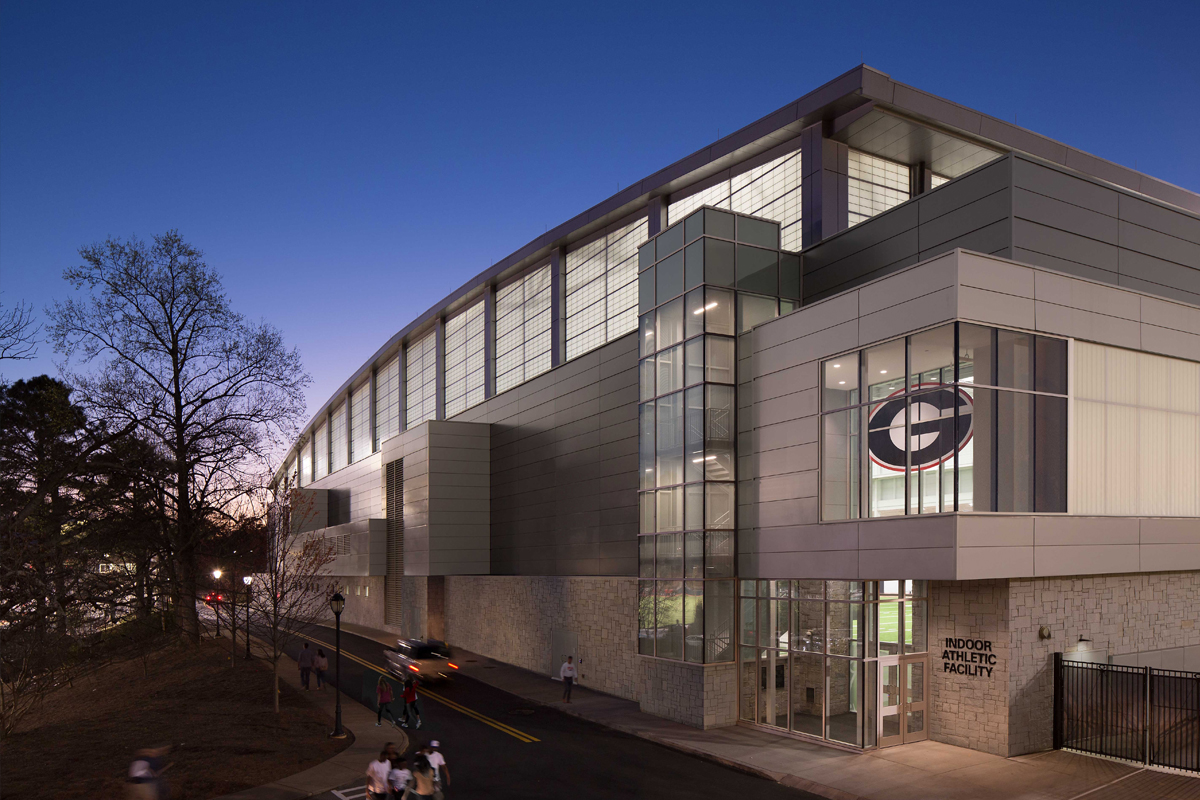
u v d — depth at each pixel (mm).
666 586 25219
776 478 22547
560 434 37156
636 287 35156
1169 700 17719
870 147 28422
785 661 22266
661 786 17609
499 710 27250
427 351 58781
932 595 20453
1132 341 19984
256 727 23688
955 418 17312
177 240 37844
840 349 20594
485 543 44781
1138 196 21969
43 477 28781
